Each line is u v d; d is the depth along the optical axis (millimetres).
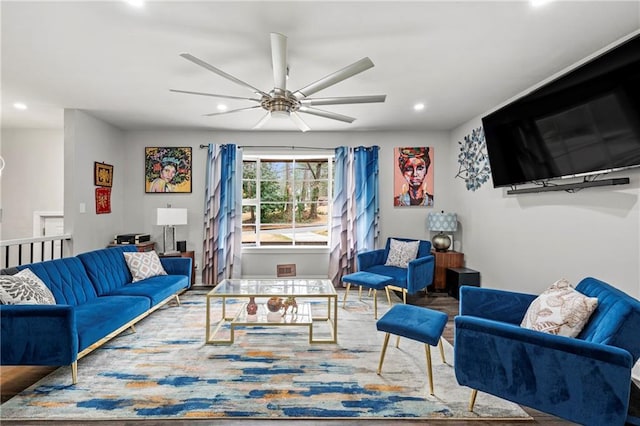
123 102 3523
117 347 2607
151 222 4781
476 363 1672
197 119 4180
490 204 3795
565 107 2365
